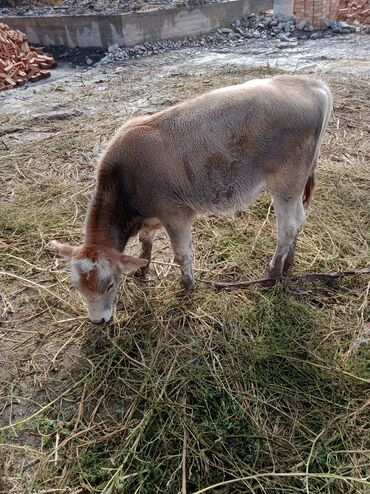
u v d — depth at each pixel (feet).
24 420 4.81
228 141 5.45
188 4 19.10
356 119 10.79
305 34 19.11
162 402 4.85
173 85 13.65
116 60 17.17
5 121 11.75
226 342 5.51
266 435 4.51
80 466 4.35
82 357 5.53
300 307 5.93
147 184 5.50
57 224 7.76
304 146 5.74
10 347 5.72
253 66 15.05
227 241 7.20
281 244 6.15
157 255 7.13
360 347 5.36
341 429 4.56
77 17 17.93
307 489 4.03
